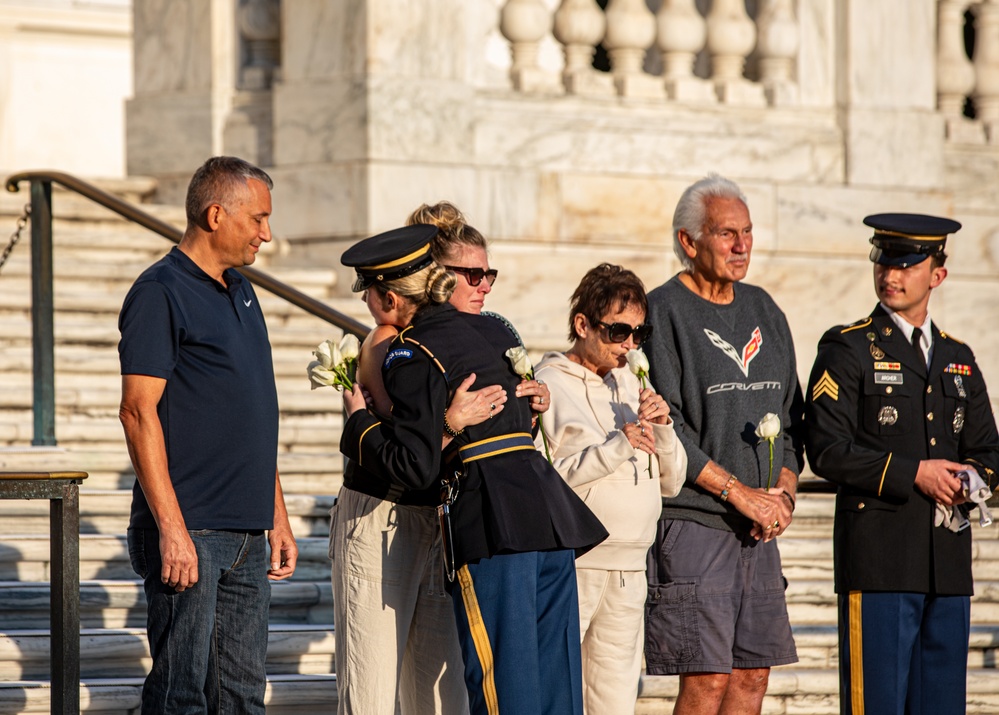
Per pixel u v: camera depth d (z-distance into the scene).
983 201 23.45
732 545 10.91
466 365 9.65
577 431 10.47
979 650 14.65
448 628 10.06
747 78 22.53
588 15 21.06
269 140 20.61
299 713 12.23
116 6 33.06
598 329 10.56
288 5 20.25
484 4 20.42
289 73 20.27
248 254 10.00
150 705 9.68
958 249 23.19
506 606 9.45
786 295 21.70
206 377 9.71
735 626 11.01
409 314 9.96
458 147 19.91
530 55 20.75
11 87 31.95
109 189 20.98
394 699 10.03
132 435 9.48
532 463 9.70
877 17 22.41
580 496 10.38
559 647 9.62
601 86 21.06
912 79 22.62
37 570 13.27
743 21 21.91
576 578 9.95
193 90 21.16
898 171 22.50
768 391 11.11
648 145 21.03
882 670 10.77
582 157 20.66
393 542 10.02
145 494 9.47
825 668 14.13
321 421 17.11
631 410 10.70
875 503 10.82
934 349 11.10
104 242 19.62
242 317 10.04
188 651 9.63
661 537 10.91
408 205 19.52
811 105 22.27
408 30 19.62
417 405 9.41
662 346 11.01
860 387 10.98
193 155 21.11
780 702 13.59
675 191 21.08
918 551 10.77
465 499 9.52
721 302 11.25
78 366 16.81
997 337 23.33
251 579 9.97
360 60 19.52
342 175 19.61
